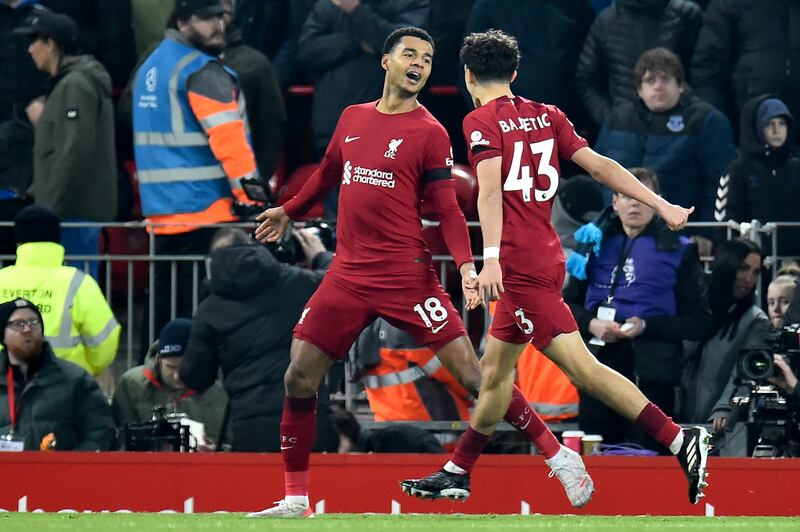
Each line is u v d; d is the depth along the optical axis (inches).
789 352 981.8
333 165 812.0
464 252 772.0
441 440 1052.5
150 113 1185.4
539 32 1312.7
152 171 1187.9
